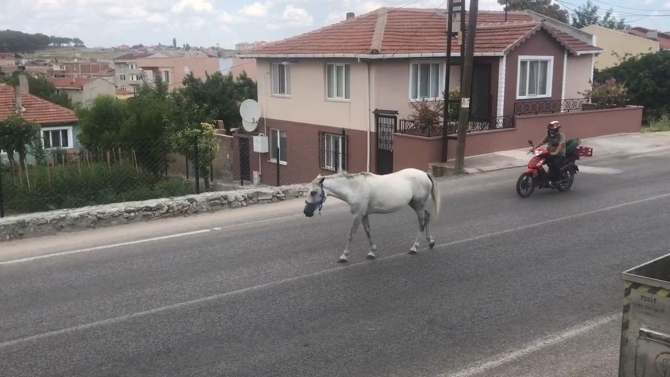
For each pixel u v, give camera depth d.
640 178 16.66
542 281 8.48
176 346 6.57
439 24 25.61
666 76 32.66
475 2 17.16
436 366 6.05
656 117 32.03
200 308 7.64
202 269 9.23
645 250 9.91
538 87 24.48
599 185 15.78
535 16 34.53
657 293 4.68
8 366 6.17
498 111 23.05
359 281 8.56
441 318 7.23
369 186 9.36
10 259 9.91
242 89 38.31
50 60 178.00
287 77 26.16
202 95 36.75
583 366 6.04
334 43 24.11
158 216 12.89
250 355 6.34
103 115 25.03
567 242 10.45
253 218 12.80
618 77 34.03
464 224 11.84
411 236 10.98
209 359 6.26
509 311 7.43
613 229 11.28
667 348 4.66
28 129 22.20
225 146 29.59
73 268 9.37
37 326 7.15
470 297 7.90
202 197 13.59
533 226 11.59
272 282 8.58
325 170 24.88
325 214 13.09
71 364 6.20
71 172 16.55
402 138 20.06
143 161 20.41
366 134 22.56
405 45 22.39
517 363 6.11
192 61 62.12
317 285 8.43
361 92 22.44
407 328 6.96
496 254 9.77
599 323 7.05
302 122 25.59
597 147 22.48
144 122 21.41
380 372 5.94
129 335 6.87
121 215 12.41
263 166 28.11
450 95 21.89
